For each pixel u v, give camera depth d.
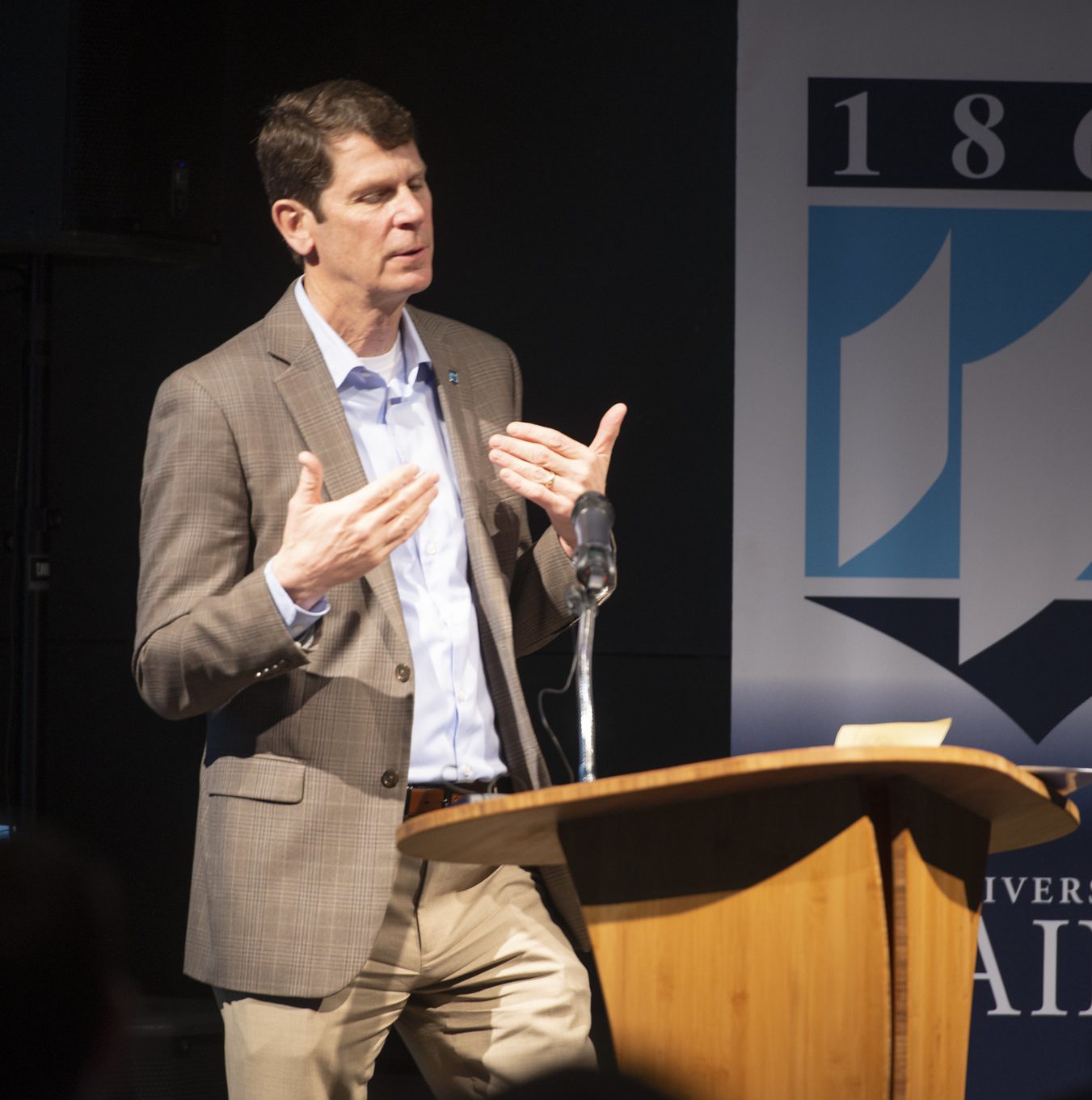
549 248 14.37
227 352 8.67
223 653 7.67
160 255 12.45
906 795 5.58
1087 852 13.34
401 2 14.41
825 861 5.59
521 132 14.36
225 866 8.12
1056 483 13.39
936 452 13.40
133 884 14.41
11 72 12.11
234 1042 8.15
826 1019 5.54
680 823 5.81
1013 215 13.45
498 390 9.44
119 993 2.93
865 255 13.45
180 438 8.33
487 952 8.70
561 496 8.39
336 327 8.84
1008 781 5.59
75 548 14.57
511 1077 8.61
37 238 12.02
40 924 2.85
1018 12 13.45
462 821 5.87
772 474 13.40
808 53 13.45
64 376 14.59
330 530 7.52
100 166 12.06
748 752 13.35
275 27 14.42
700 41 14.27
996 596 13.38
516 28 14.36
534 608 9.18
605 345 14.33
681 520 14.34
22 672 12.63
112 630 14.55
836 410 13.41
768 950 5.65
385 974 8.41
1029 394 13.42
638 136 14.31
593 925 5.87
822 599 13.39
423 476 7.68
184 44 12.46
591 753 7.22
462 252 14.40
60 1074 2.86
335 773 8.12
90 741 14.51
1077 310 13.44
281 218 8.81
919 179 13.46
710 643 14.35
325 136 8.55
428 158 14.40
